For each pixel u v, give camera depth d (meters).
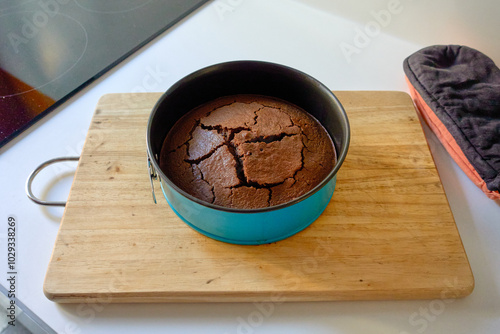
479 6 0.75
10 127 0.60
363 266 0.48
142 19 0.73
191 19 0.75
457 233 0.50
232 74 0.54
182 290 0.46
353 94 0.62
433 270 0.47
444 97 0.57
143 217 0.51
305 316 0.47
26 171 0.57
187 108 0.55
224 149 0.50
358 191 0.53
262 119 0.53
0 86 0.64
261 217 0.45
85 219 0.50
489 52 0.68
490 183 0.52
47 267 0.48
